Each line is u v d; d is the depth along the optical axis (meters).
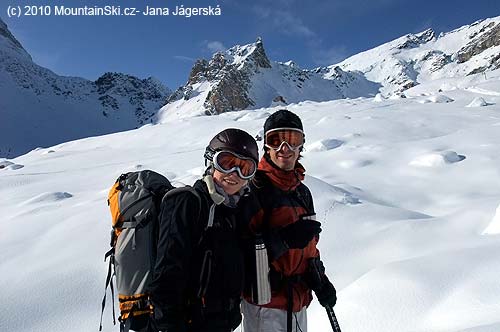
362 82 173.75
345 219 6.38
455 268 3.82
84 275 5.08
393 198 8.80
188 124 30.09
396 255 5.07
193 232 2.08
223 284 2.08
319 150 14.28
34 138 144.25
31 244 6.33
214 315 2.07
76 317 4.40
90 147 28.05
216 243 2.09
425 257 4.25
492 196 8.05
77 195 10.46
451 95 33.69
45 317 4.39
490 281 3.43
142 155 20.23
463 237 5.20
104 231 6.36
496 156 11.00
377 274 4.08
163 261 2.02
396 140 16.09
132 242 2.19
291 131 2.40
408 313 3.43
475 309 3.12
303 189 2.57
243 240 2.34
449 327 3.01
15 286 4.90
